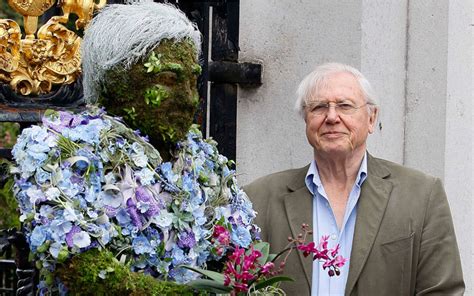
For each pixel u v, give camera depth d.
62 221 2.95
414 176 3.93
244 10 4.90
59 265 3.00
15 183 3.06
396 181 3.91
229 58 4.74
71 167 3.03
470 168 5.04
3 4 6.94
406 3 4.98
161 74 3.18
